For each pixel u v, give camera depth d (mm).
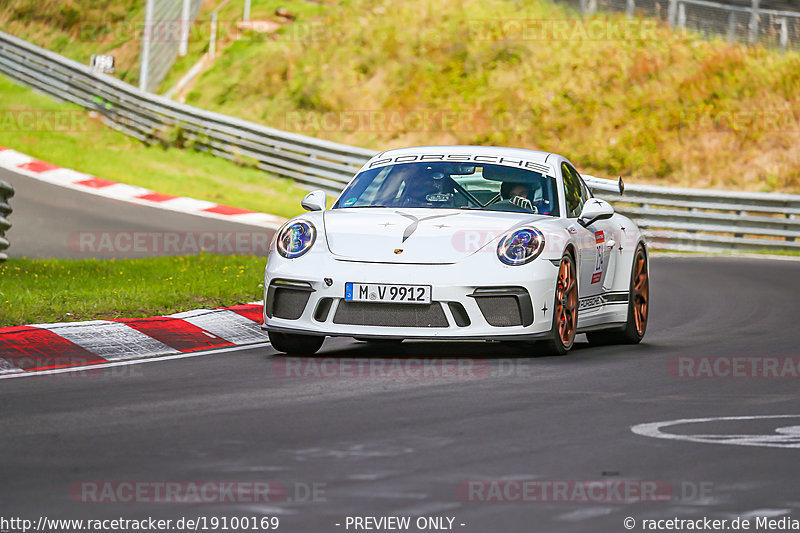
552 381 24656
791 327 36844
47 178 80250
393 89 103938
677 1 109375
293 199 83500
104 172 84062
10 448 17312
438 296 26938
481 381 24484
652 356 29594
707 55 104812
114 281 40688
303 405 21297
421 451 17234
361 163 85062
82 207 70312
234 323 33094
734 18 108375
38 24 121438
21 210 67312
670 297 47000
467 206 29922
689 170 94625
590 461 16688
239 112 103562
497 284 27078
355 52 108375
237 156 91375
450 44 107438
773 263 65312
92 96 100062
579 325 29922
